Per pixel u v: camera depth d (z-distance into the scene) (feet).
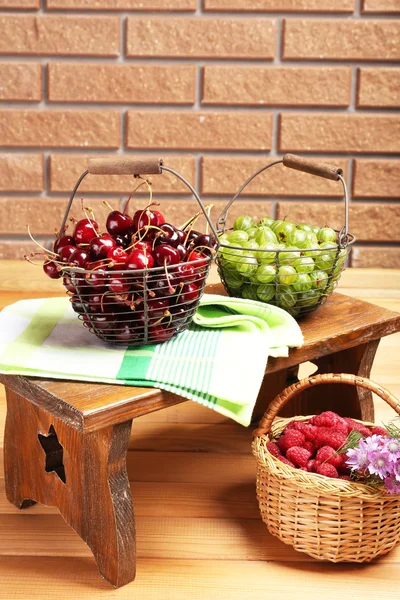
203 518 4.96
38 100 8.66
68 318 4.93
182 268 4.28
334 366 5.67
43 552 4.63
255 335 4.57
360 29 8.59
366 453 4.27
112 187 8.91
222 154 8.89
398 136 8.87
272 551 4.65
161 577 4.40
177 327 4.49
